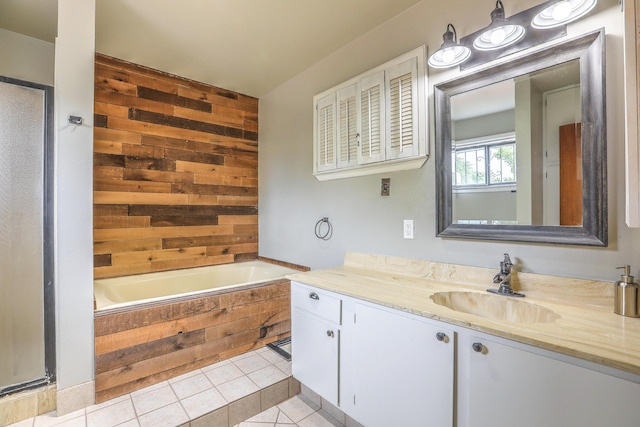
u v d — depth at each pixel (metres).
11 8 1.97
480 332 1.09
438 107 1.79
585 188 1.29
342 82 2.46
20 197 1.78
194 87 3.11
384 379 1.40
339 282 1.77
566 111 1.35
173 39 2.35
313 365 1.79
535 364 0.97
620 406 0.83
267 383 1.95
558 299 1.37
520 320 1.37
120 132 2.69
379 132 2.09
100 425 1.58
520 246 1.50
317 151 2.62
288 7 1.97
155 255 2.88
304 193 2.89
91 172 1.83
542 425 0.96
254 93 3.44
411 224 1.97
